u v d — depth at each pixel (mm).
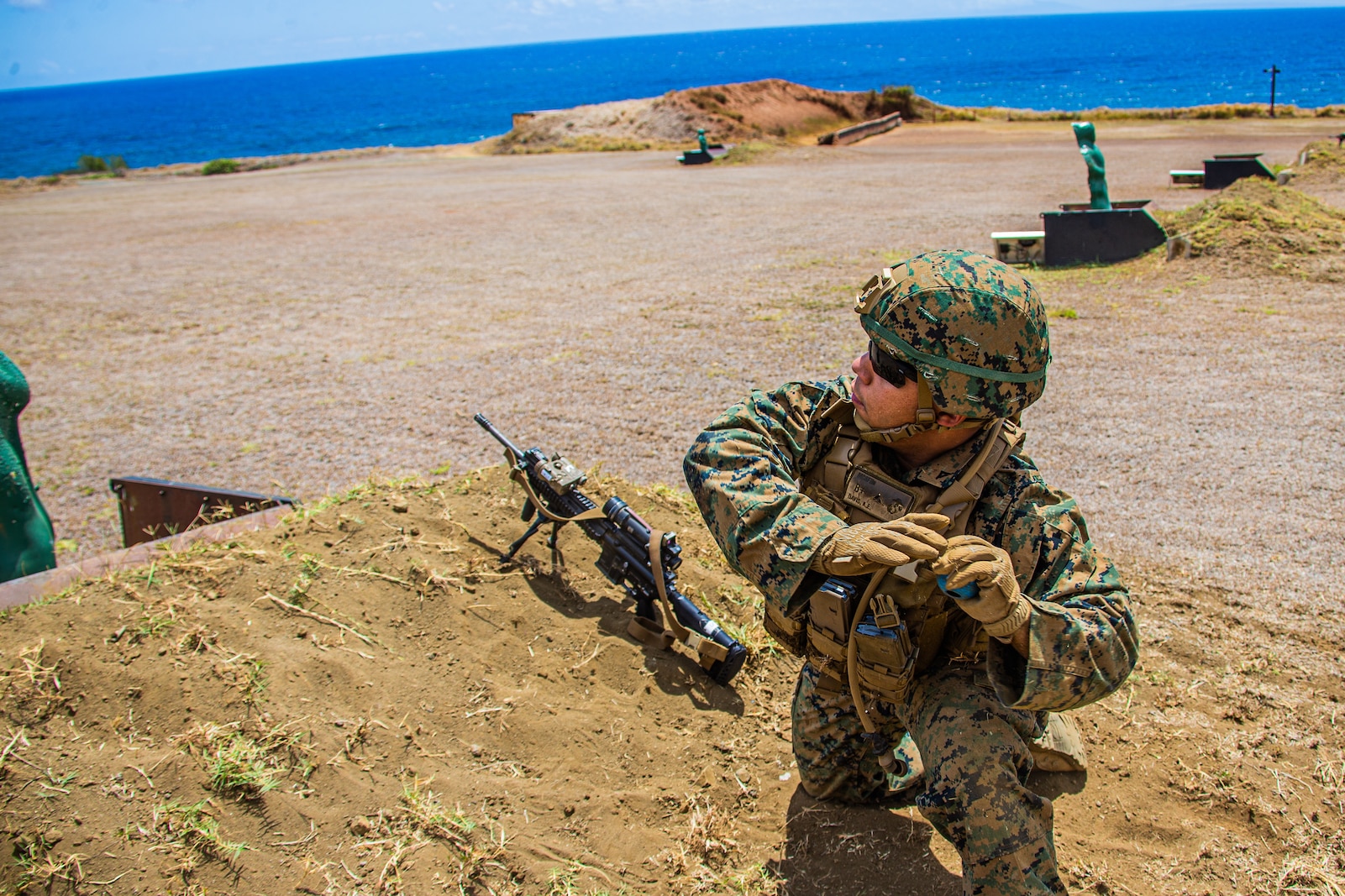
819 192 20562
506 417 7621
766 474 1993
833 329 9719
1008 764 1846
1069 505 1936
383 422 7738
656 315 10781
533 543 3668
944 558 1621
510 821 2428
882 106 41719
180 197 27797
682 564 3766
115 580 3088
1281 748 2926
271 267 15328
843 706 2342
